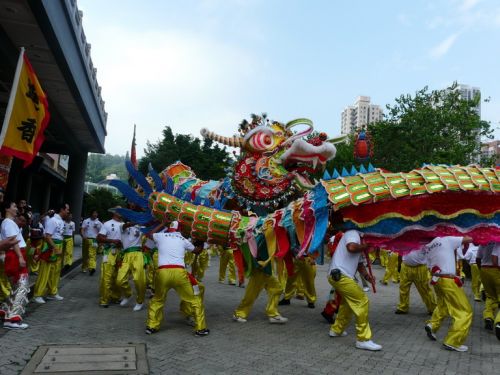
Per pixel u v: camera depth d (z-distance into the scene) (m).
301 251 5.45
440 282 5.11
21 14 7.97
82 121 15.37
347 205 5.18
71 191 20.39
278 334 5.63
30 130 7.44
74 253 15.44
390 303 8.29
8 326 5.34
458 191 5.21
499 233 5.44
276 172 7.02
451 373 4.23
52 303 7.10
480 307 8.12
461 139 18.66
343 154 19.58
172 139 26.28
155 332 5.48
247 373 4.11
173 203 6.39
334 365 4.41
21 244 5.64
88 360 4.27
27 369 3.96
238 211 6.77
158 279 5.46
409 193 5.12
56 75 10.97
